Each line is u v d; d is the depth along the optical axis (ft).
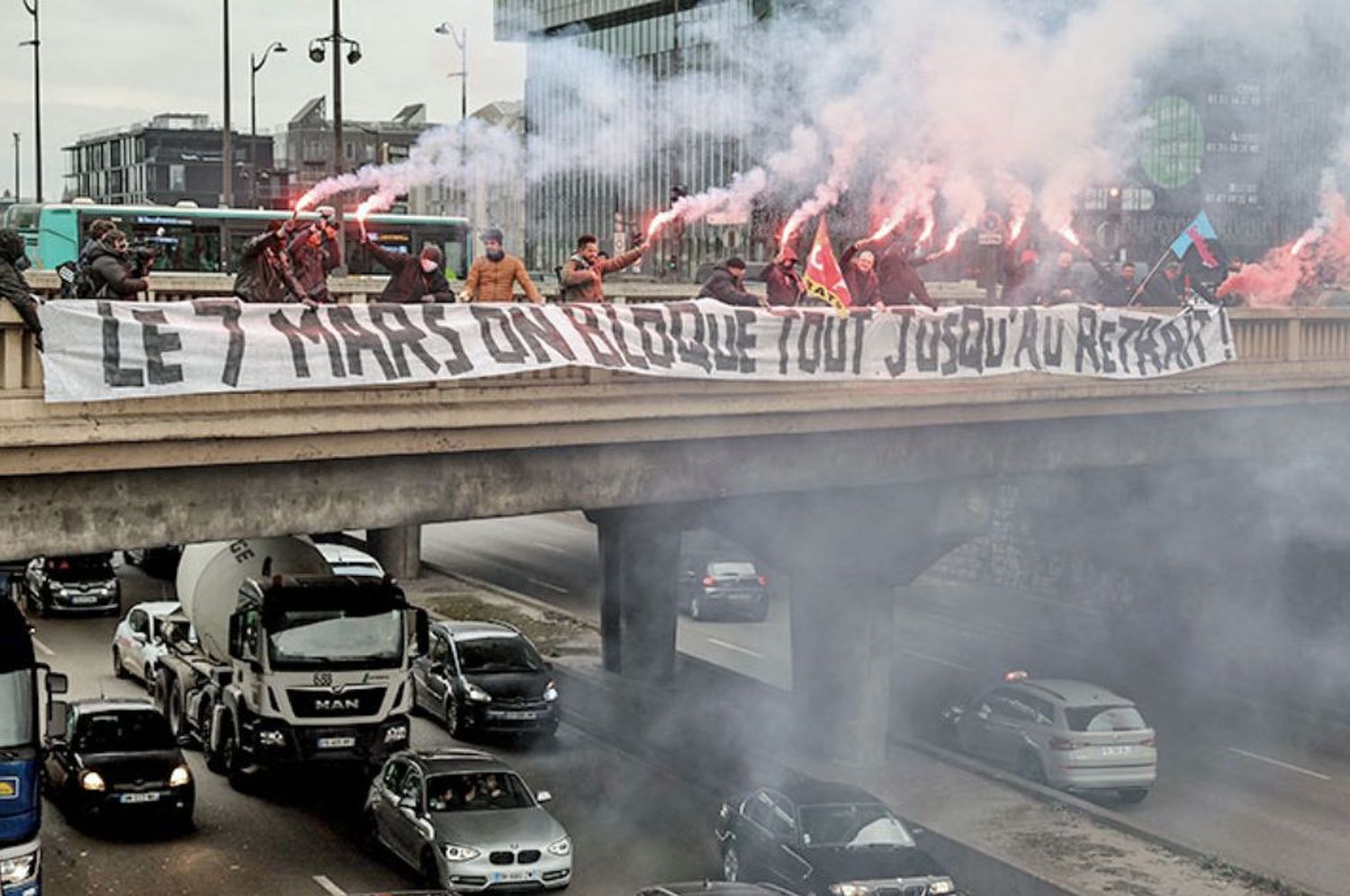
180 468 73.20
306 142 431.84
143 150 451.12
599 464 89.61
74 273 93.30
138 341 68.08
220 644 124.16
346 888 100.73
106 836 110.01
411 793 103.45
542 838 99.81
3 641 76.07
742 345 88.89
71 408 67.15
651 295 143.84
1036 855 104.01
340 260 175.22
